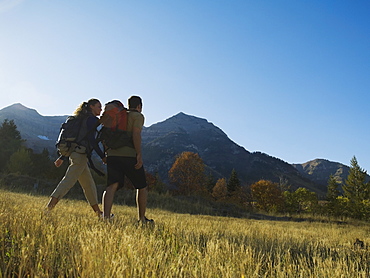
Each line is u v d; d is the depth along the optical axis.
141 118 4.91
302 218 21.20
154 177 45.06
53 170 37.69
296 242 4.40
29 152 45.38
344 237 6.84
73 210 6.14
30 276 1.86
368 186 53.84
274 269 2.64
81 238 2.60
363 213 46.34
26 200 7.53
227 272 2.17
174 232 3.92
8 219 3.08
